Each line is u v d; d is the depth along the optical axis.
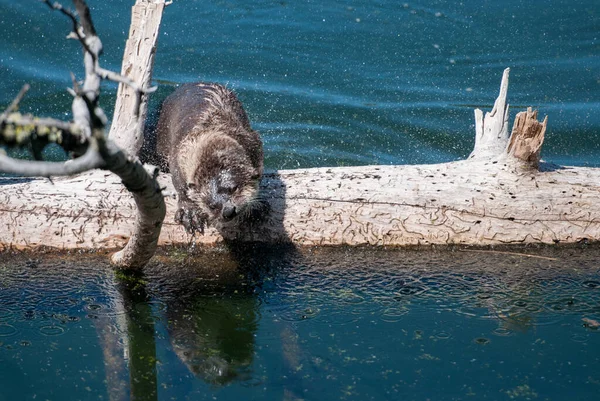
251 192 8.51
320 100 14.05
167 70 14.94
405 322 7.64
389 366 6.90
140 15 9.95
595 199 8.89
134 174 5.86
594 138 12.76
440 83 14.99
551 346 7.20
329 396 6.46
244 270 8.64
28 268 8.43
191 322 7.65
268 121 13.17
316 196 8.94
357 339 7.34
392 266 8.74
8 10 16.05
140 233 7.29
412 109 13.83
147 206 6.63
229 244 9.02
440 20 17.62
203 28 16.98
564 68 15.41
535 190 8.92
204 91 10.36
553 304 7.97
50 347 7.11
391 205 8.92
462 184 8.99
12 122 4.36
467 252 8.97
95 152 4.75
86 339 7.27
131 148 9.53
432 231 8.98
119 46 15.58
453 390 6.55
